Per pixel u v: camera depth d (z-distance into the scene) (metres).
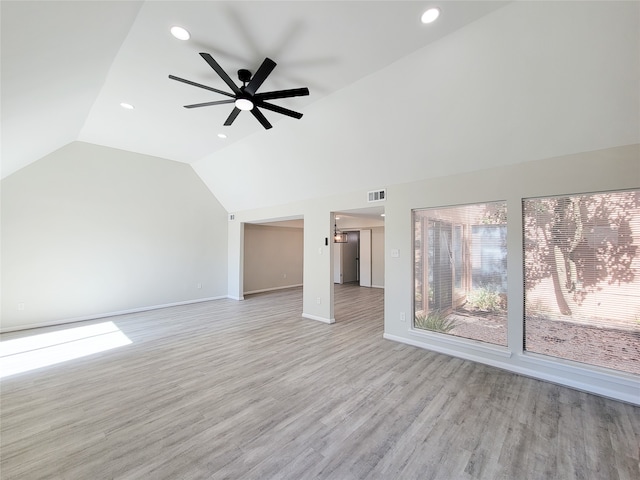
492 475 1.73
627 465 1.81
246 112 3.82
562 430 2.15
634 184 2.51
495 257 3.37
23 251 4.72
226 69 2.88
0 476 1.72
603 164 2.64
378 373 3.11
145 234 6.12
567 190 2.82
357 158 4.06
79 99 3.23
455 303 3.69
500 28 2.22
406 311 4.04
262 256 8.80
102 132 4.70
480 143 3.11
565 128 2.64
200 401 2.56
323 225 5.23
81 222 5.29
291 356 3.60
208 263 7.25
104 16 1.98
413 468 1.79
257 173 5.61
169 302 6.52
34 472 1.75
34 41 1.81
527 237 3.11
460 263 3.64
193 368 3.26
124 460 1.86
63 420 2.29
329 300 5.15
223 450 1.95
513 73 2.45
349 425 2.21
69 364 3.38
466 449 1.95
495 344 3.36
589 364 2.79
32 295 4.80
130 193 5.89
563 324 2.93
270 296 7.88
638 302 2.58
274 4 2.07
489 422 2.24
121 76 3.03
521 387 2.79
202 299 7.13
